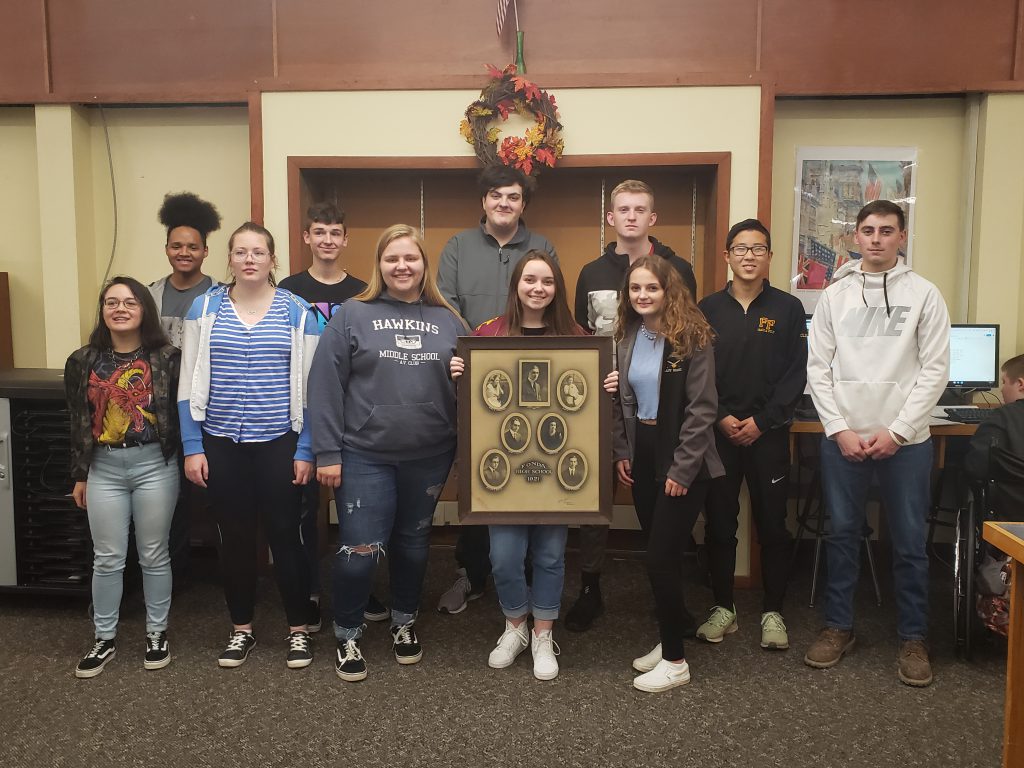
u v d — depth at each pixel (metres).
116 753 2.17
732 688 2.56
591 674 2.66
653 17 3.68
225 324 2.61
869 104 3.92
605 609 3.27
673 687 2.55
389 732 2.28
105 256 4.19
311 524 3.06
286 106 3.71
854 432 2.67
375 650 2.85
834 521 2.78
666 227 4.08
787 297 3.04
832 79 3.67
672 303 2.48
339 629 2.64
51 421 3.17
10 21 3.89
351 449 2.55
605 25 3.70
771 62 3.67
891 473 2.67
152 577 2.70
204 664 2.73
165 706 2.43
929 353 2.61
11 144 4.18
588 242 4.12
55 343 4.06
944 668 2.72
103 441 2.62
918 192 3.96
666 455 2.46
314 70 3.79
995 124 3.72
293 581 2.71
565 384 2.57
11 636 2.98
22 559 3.20
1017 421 2.68
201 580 3.64
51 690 2.54
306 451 2.61
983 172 3.76
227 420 2.60
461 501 2.58
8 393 3.14
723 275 3.64
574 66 3.72
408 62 3.76
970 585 2.73
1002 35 3.62
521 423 2.58
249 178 4.11
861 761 2.13
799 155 3.95
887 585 3.61
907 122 3.93
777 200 3.98
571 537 4.24
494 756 2.16
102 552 2.68
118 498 2.67
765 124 3.57
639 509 2.70
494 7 3.72
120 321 2.62
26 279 4.24
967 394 3.92
